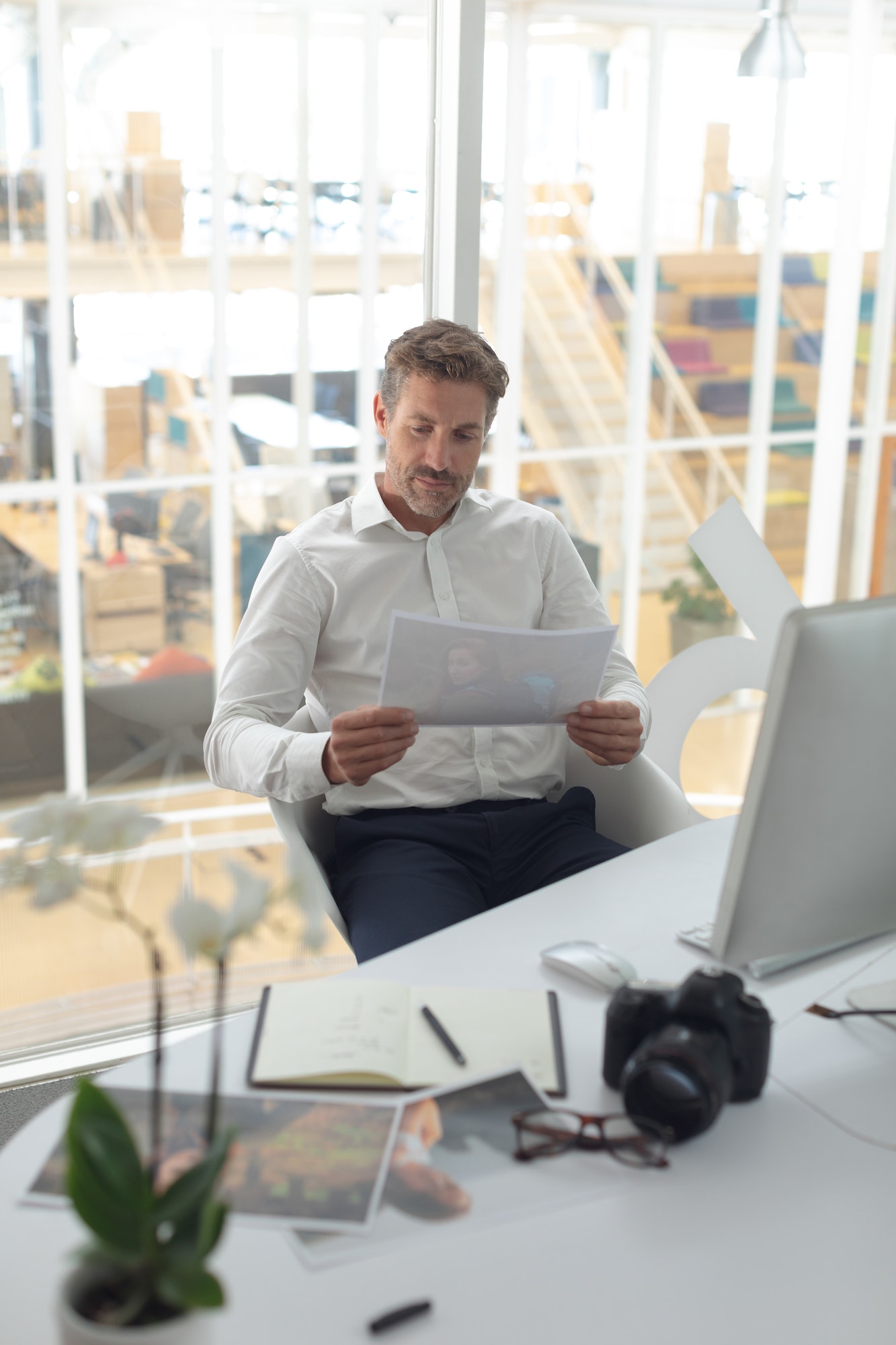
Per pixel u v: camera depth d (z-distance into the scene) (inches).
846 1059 41.1
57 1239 31.5
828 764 38.9
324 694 73.9
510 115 225.0
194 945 27.5
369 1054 38.9
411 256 205.2
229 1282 30.3
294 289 197.0
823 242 244.1
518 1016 42.0
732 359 250.1
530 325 238.8
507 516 76.8
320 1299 29.9
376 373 207.9
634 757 70.4
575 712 64.1
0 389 177.5
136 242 181.9
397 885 63.3
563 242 235.6
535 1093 37.8
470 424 69.2
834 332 248.7
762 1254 32.0
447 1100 37.4
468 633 57.8
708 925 49.7
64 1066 84.0
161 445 190.9
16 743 187.3
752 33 232.8
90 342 182.2
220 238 188.5
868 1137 37.1
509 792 72.5
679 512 256.1
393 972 45.7
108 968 117.4
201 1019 91.4
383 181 199.8
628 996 38.0
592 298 239.9
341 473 208.5
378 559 72.8
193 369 191.5
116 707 193.5
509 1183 34.2
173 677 195.9
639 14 225.8
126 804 29.0
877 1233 33.0
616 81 228.7
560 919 50.4
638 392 245.4
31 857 27.8
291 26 185.0
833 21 225.3
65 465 184.2
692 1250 32.1
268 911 28.5
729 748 235.6
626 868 55.9
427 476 69.5
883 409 256.2
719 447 253.6
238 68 182.9
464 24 89.6
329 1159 34.7
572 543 79.4
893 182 239.3
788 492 259.4
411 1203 33.2
